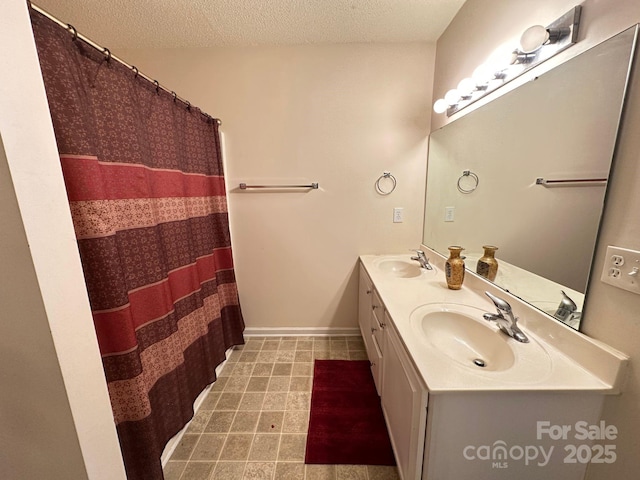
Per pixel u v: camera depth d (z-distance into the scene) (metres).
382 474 1.25
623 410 0.75
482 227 1.46
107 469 0.80
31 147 0.60
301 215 2.25
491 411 0.80
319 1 1.55
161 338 1.29
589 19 0.83
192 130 1.67
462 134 1.64
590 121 0.82
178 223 1.49
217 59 2.03
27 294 0.62
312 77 2.05
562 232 0.94
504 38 1.24
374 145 2.14
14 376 0.69
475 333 1.15
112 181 1.02
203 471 1.28
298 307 2.43
